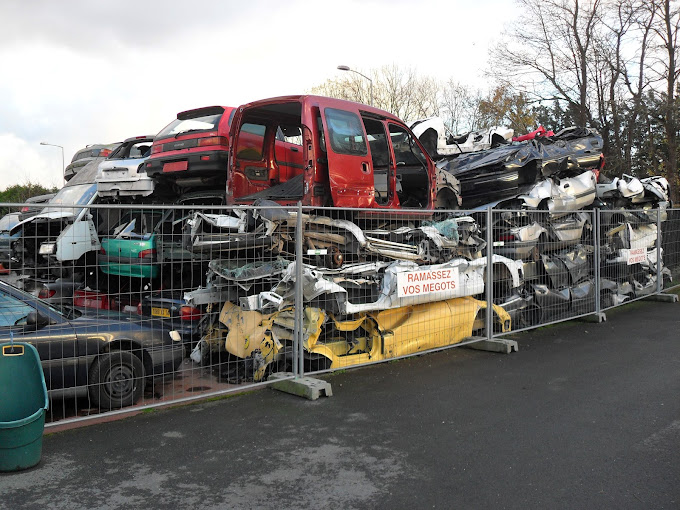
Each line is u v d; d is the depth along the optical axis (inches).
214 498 141.3
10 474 155.1
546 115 1401.3
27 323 198.7
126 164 398.9
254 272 242.7
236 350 252.5
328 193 287.7
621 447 173.3
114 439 182.1
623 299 437.1
